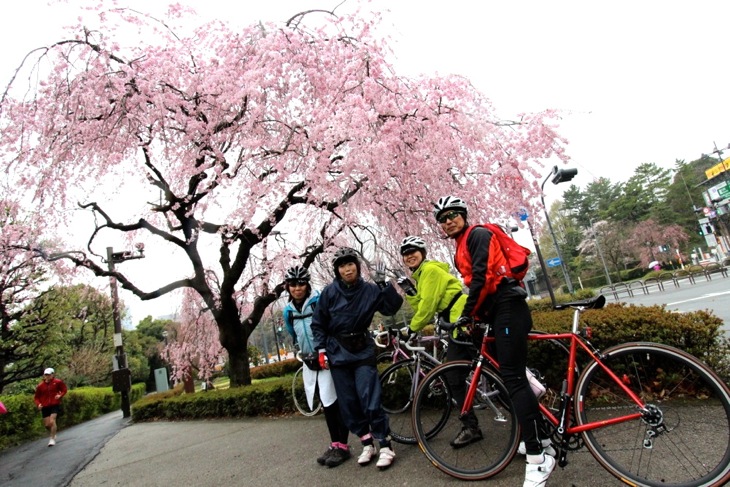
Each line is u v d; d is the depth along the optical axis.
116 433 8.98
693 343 3.89
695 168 60.09
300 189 7.35
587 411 2.62
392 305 3.52
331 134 5.53
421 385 3.14
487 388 3.04
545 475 2.40
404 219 7.66
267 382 7.75
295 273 4.09
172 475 4.17
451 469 2.84
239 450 4.65
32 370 15.77
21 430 10.99
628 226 50.75
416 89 6.42
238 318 8.88
